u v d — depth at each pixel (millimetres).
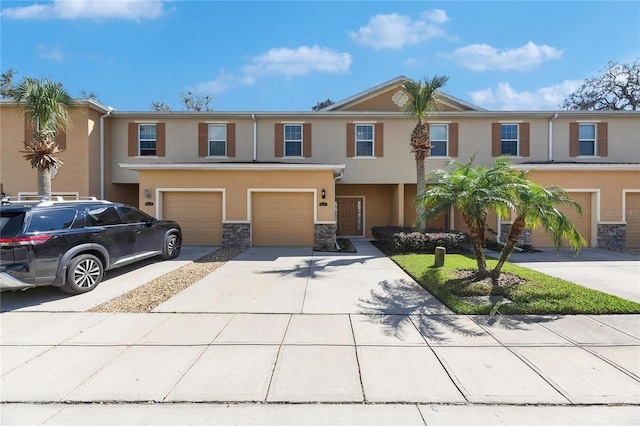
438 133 14812
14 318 4879
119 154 14688
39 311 5164
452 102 15219
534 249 11398
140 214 8289
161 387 3109
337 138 14797
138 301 5652
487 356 3693
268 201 11945
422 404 2871
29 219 5547
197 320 4785
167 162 14656
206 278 7234
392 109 15609
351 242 14164
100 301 5660
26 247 5363
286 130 14938
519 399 2922
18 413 2760
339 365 3502
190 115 14445
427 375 3307
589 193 12211
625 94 24125
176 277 7324
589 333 4312
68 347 3930
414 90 11594
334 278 7289
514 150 14734
